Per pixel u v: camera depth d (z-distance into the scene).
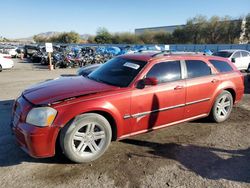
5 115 5.64
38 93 3.67
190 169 3.48
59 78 4.62
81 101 3.41
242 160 3.77
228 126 5.19
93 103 3.45
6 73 14.63
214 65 5.16
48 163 3.54
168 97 4.26
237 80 5.50
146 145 4.19
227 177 3.31
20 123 3.37
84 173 3.32
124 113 3.78
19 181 3.12
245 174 3.39
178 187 3.06
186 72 4.60
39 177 3.21
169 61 4.44
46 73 15.05
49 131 3.22
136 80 3.96
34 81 11.24
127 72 4.17
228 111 5.48
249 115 5.99
